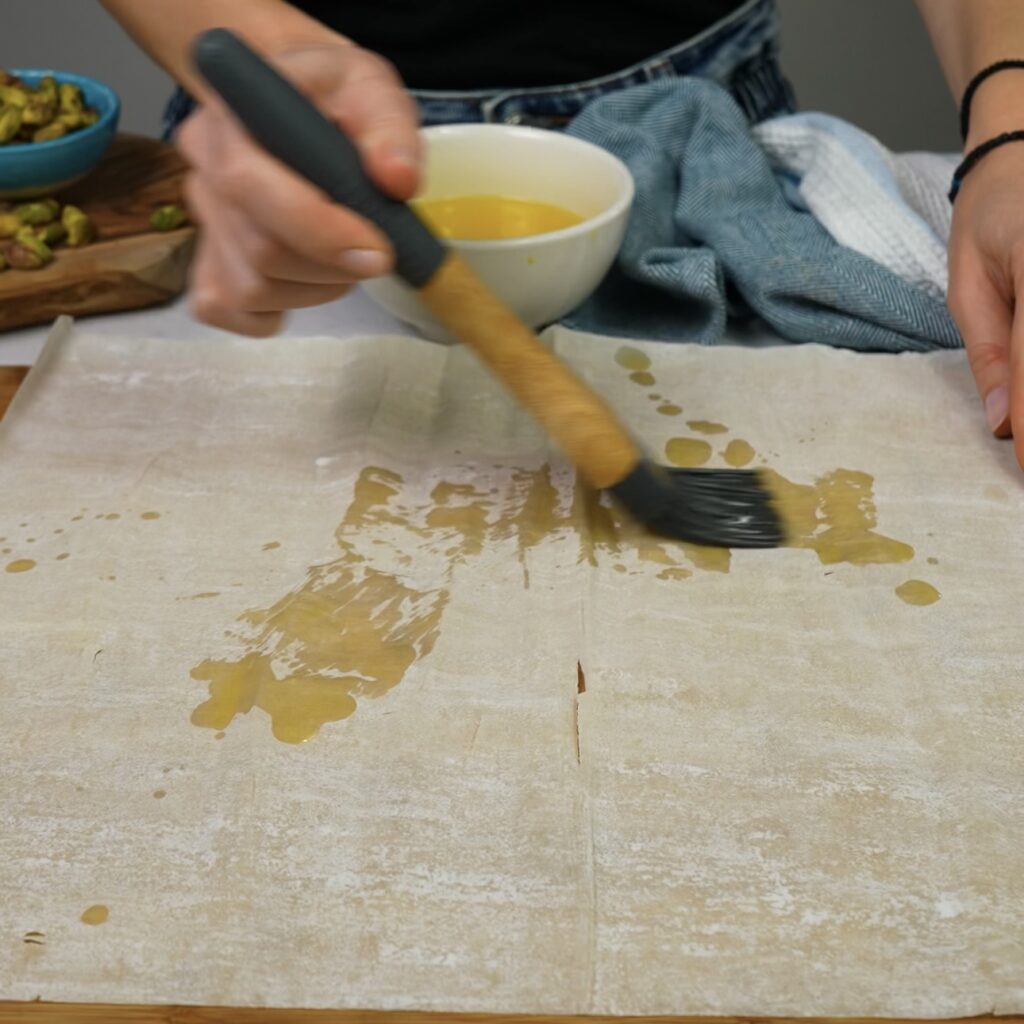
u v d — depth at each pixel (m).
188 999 0.40
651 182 0.86
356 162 0.48
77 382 0.73
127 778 0.48
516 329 0.53
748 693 0.52
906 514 0.63
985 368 0.69
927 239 0.79
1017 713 0.51
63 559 0.60
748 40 0.98
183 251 0.85
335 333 0.81
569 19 0.96
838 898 0.44
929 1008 0.40
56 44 1.82
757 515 0.62
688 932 0.42
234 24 0.66
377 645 0.55
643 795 0.48
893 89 1.82
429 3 0.94
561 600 0.57
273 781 0.48
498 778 0.48
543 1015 0.40
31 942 0.42
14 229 0.83
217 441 0.69
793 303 0.78
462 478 0.66
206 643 0.55
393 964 0.41
